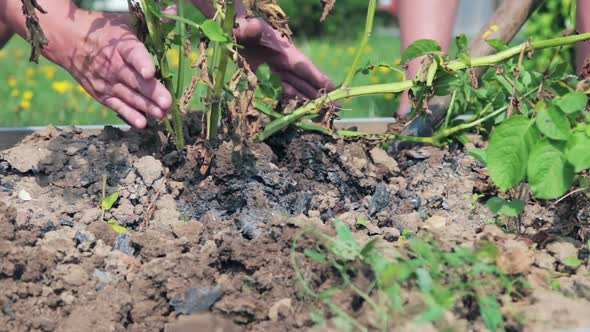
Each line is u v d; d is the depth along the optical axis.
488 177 2.02
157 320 1.67
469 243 1.76
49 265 1.73
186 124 2.07
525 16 2.23
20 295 1.69
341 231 1.71
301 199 1.92
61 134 2.04
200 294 1.67
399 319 1.60
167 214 1.90
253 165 1.95
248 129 1.94
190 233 1.83
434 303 1.59
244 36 2.04
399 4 2.33
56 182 1.95
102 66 1.91
